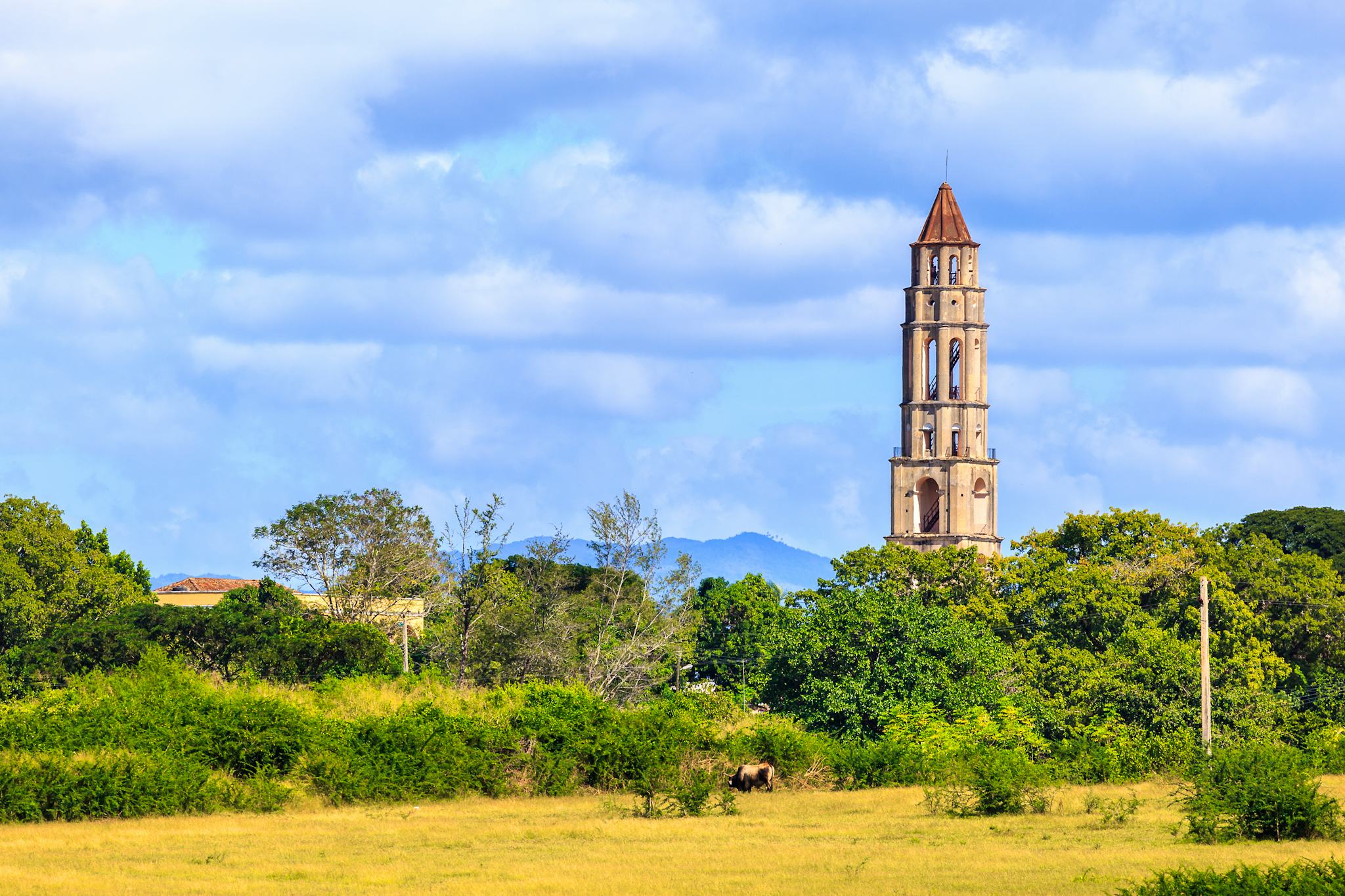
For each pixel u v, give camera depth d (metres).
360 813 92.19
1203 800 77.50
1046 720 137.62
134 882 64.06
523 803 99.25
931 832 83.06
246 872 67.12
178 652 163.38
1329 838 75.75
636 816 92.19
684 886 62.28
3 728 98.19
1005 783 93.25
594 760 105.88
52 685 160.50
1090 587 170.75
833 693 135.12
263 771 97.38
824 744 115.69
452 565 169.00
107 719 101.31
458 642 165.38
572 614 168.62
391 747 102.25
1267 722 139.88
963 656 139.00
